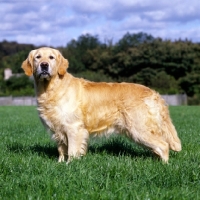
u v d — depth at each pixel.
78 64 75.81
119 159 6.85
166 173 5.65
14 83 65.62
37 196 4.78
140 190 5.02
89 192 4.89
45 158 7.37
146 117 7.12
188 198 4.70
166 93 59.69
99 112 7.29
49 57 7.29
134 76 67.38
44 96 7.23
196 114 21.66
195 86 63.31
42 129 12.73
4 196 4.88
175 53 67.38
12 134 11.22
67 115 7.15
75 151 7.18
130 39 80.56
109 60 72.06
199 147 8.40
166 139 7.39
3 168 6.04
